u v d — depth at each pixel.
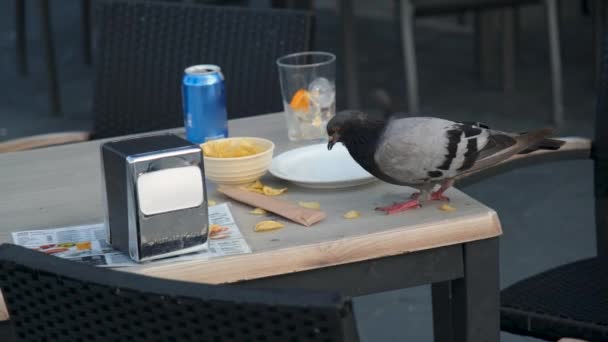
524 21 10.26
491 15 8.48
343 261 2.35
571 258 5.41
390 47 9.84
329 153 2.94
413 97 7.19
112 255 2.36
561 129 7.34
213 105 3.06
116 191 2.31
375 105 8.01
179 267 2.27
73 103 8.71
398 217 2.48
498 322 2.57
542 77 8.62
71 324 1.79
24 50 9.48
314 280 2.38
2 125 8.23
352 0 7.34
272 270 2.31
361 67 9.27
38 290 1.79
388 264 2.43
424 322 4.84
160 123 4.12
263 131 3.27
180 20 4.05
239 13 3.96
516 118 7.68
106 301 1.70
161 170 2.24
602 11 7.73
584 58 9.05
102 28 4.16
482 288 2.53
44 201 2.74
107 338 1.75
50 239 2.48
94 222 2.59
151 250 2.28
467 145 2.49
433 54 9.58
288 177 2.73
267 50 3.92
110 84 4.17
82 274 1.71
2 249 1.83
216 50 4.00
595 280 3.29
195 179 2.28
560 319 3.07
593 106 7.79
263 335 1.61
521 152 2.63
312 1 7.45
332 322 1.55
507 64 8.30
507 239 5.71
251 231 2.45
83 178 2.90
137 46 4.12
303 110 3.12
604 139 3.47
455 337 2.61
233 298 1.59
